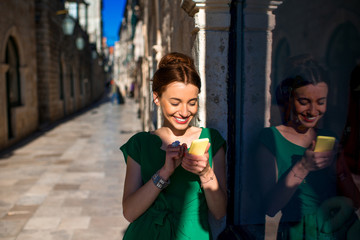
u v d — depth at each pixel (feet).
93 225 13.14
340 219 4.59
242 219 5.89
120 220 13.62
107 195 16.57
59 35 51.29
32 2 38.32
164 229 4.40
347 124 4.76
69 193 16.87
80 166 22.44
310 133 4.80
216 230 5.94
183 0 5.77
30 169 21.62
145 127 31.24
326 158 4.19
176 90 4.16
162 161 4.55
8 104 31.14
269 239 5.24
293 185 4.43
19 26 33.40
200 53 5.58
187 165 4.04
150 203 4.28
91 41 116.47
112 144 30.91
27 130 35.81
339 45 9.00
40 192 16.98
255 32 5.67
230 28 5.67
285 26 7.01
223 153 4.84
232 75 5.69
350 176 4.62
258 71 5.74
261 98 5.78
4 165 22.75
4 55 28.99
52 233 12.42
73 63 63.98
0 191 17.12
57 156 25.64
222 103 5.73
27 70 35.63
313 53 8.36
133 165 4.64
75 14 74.95
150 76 23.95
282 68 6.38
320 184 4.58
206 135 4.79
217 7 5.47
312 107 4.49
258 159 5.28
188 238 4.40
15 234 12.28
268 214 4.97
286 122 4.87
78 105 69.46
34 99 38.65
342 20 8.92
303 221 4.59
